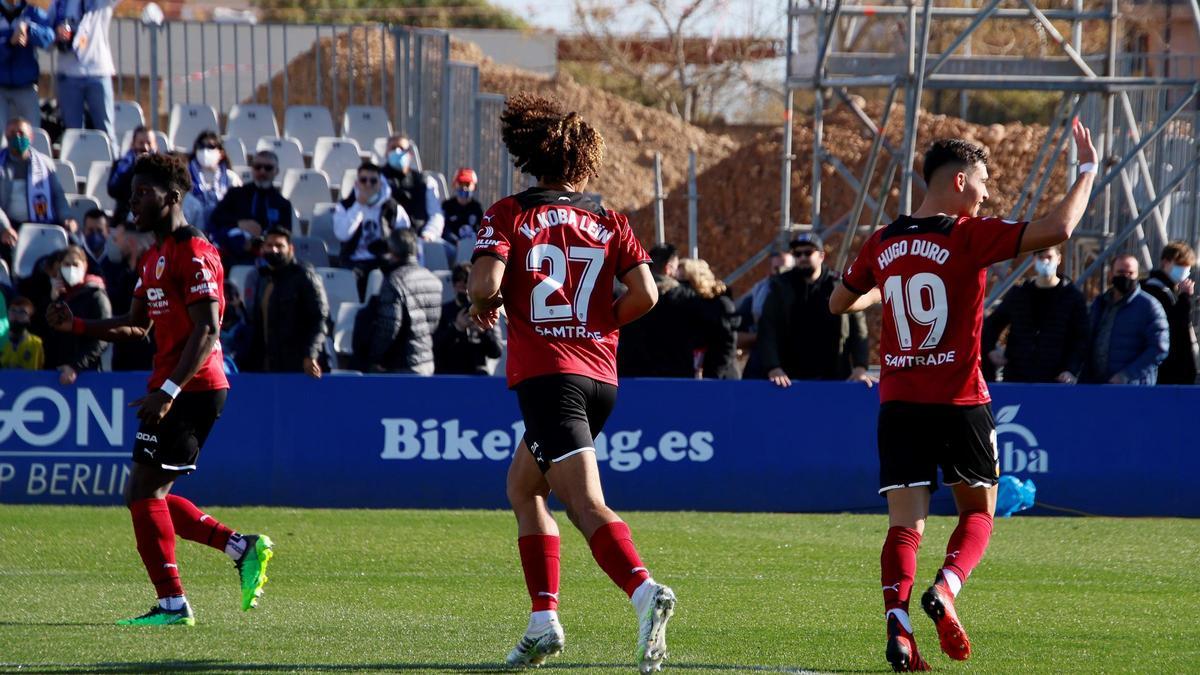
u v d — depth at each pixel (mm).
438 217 45438
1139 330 34188
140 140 42312
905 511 16016
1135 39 46219
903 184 41188
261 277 34000
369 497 32406
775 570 24188
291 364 33156
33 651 16047
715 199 84312
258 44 86625
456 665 15484
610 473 32906
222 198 42500
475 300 14477
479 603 20500
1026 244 15539
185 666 15227
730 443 33031
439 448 32594
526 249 14773
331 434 32406
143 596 20625
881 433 16406
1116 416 33062
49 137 49844
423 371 34375
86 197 45781
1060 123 52906
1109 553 26828
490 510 32312
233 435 32125
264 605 20047
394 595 21203
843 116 83500
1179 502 32969
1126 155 45688
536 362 14625
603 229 15164
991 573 24250
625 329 34406
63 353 33812
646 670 13625
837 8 45344
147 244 37156
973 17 46156
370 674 14859
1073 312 33750
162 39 81062
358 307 40125
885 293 16406
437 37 58750
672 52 123625
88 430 31609
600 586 22109
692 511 32812
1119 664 16234
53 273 33312
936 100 88938
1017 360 34188
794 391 33156
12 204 42969
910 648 15109
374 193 42938
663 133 94500
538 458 14516
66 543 25969
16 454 31406
